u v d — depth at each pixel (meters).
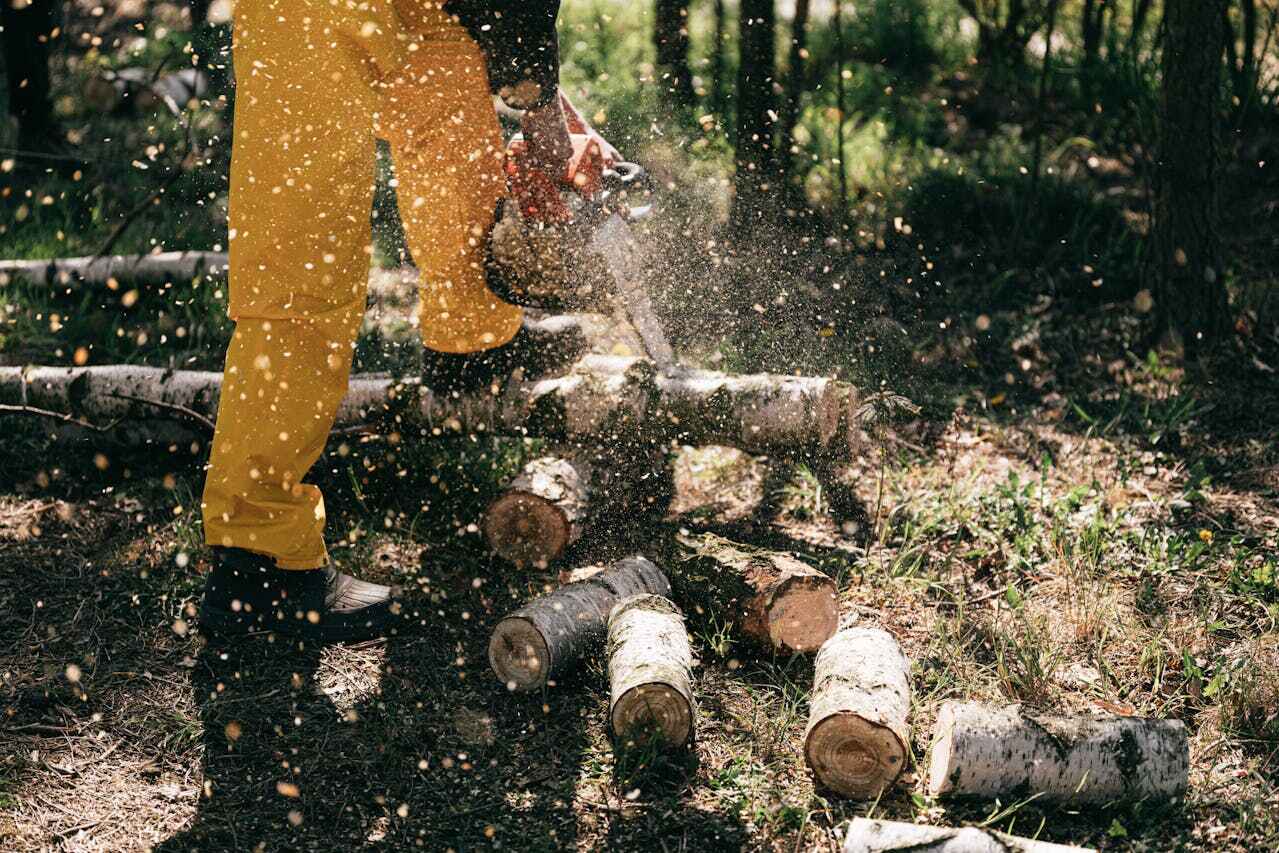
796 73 5.37
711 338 4.67
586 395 3.66
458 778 2.69
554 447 3.80
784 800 2.61
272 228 2.83
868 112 6.84
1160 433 4.16
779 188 5.34
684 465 4.12
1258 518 3.69
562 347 3.88
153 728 2.83
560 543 3.47
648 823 2.56
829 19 7.95
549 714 2.90
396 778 2.69
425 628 3.24
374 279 5.19
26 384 3.93
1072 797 2.56
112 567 3.45
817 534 3.71
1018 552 3.56
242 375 2.91
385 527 3.68
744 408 3.61
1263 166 6.09
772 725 2.85
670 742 2.73
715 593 3.18
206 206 5.62
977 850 2.30
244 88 2.80
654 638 2.85
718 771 2.71
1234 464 4.02
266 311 2.87
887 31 7.81
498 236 3.47
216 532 3.04
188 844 2.48
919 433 4.30
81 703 2.90
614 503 3.75
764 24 5.15
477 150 3.39
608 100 6.43
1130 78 6.48
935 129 6.82
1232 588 3.33
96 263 4.99
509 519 3.48
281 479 2.99
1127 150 6.53
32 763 2.69
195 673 3.03
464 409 3.74
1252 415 4.30
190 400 3.91
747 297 4.91
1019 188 5.89
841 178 5.48
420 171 3.42
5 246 5.30
